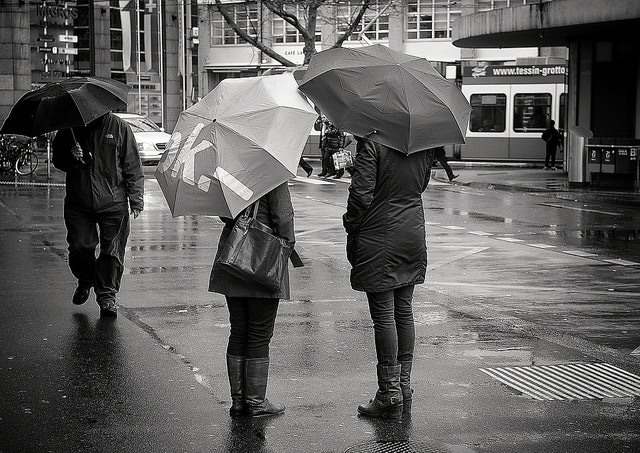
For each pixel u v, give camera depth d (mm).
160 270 12281
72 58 51969
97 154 9297
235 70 56594
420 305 10125
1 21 48594
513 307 10102
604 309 10031
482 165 40344
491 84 41625
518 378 7219
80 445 5676
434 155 6559
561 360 7801
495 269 12734
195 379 7117
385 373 6270
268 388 6898
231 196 5953
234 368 6301
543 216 19953
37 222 18188
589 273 12438
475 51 50781
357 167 6270
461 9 50250
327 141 31688
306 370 7379
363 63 6297
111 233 9375
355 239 6367
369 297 6414
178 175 6066
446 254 14148
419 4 51375
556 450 5625
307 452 5574
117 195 9336
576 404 6562
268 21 55156
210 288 6238
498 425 6090
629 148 27438
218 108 6230
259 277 6004
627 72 31391
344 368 7445
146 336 8516
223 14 39156
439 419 6211
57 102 8898
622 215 20250
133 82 53469
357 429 6004
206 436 5852
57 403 6512
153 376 7195
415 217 6395
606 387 7004
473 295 10789
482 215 20062
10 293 10656
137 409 6387
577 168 28125
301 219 19125
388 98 6145
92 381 7059
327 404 6527
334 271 12289
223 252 6004
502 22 30203
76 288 10750
